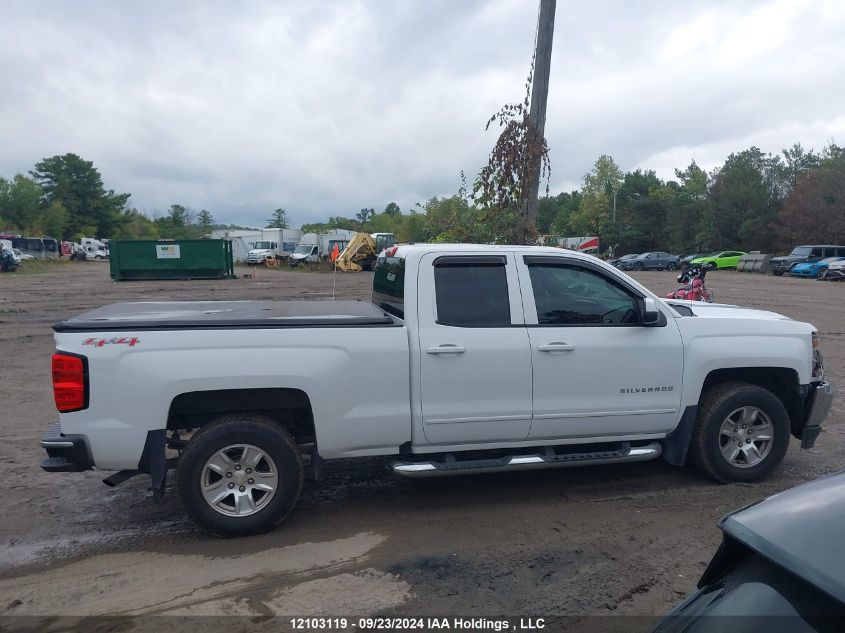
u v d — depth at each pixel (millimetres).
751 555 1974
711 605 1910
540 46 8773
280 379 4477
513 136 9023
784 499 2117
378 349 4648
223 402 4594
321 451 4656
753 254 43438
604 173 81250
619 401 5113
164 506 5172
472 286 4945
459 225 9633
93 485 5598
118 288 28125
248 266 53031
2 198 87938
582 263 5152
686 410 5309
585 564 4160
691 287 10273
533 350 4910
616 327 5133
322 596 3801
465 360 4793
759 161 59250
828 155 57688
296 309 5277
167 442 4934
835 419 7531
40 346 12758
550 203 96188
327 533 4637
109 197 103625
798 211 49781
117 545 4480
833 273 33469
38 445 6641
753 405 5422
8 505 5164
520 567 4121
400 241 70000
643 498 5234
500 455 5254
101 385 4270
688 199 65438
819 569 1731
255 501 4586
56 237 90000
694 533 4598
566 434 5082
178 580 3996
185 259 34938
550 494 5340
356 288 28516
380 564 4172
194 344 4391
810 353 5598
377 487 5523
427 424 4766
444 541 4496
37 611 3662
